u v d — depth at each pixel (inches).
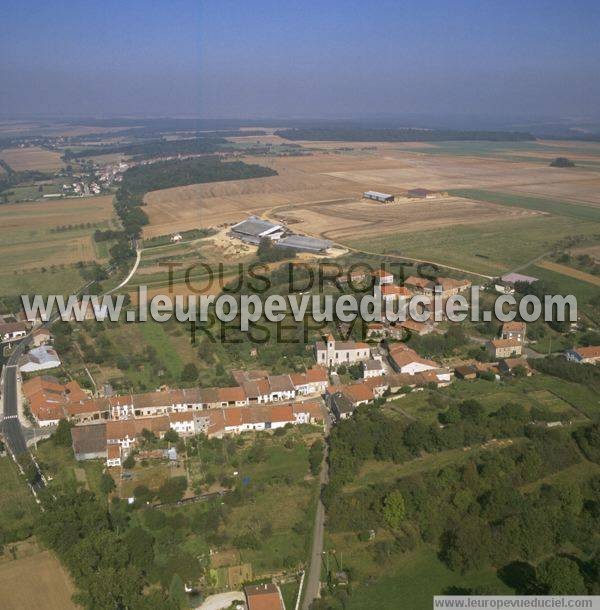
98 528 5349.4
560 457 6171.3
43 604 4640.8
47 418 7303.2
